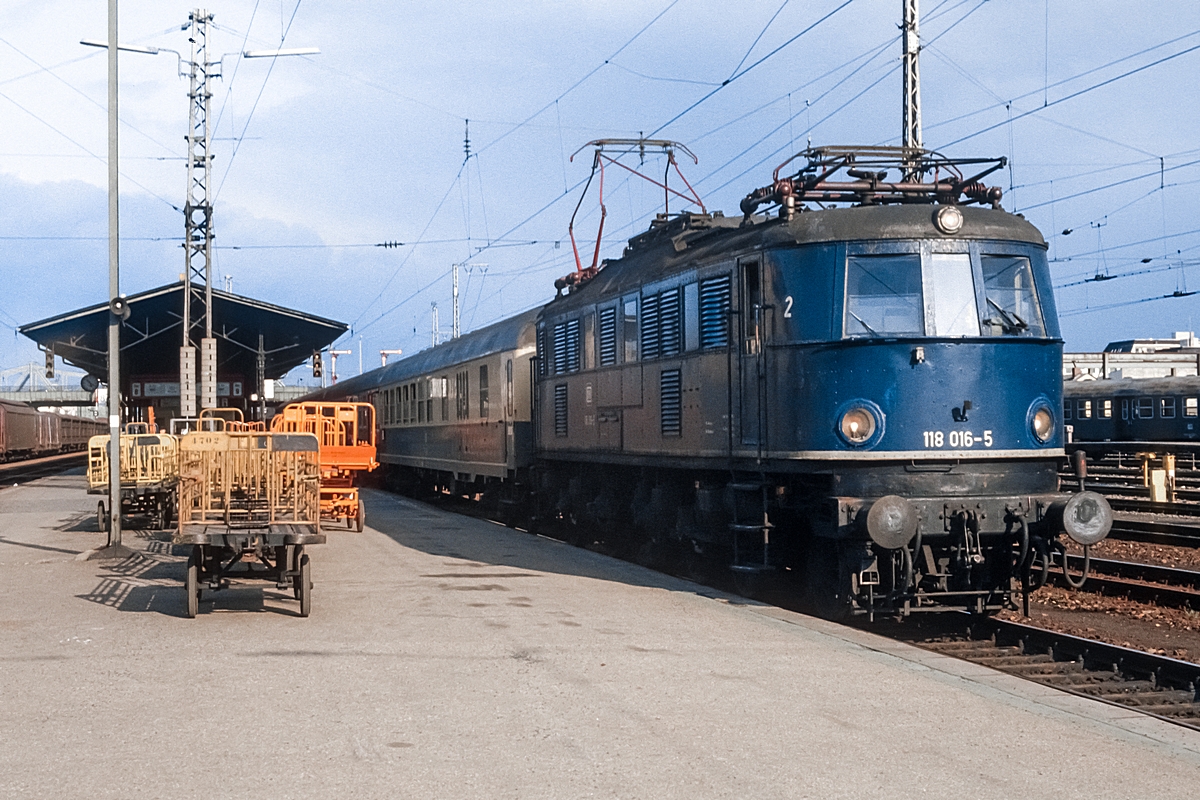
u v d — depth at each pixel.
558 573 14.38
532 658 9.12
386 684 8.20
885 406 11.23
